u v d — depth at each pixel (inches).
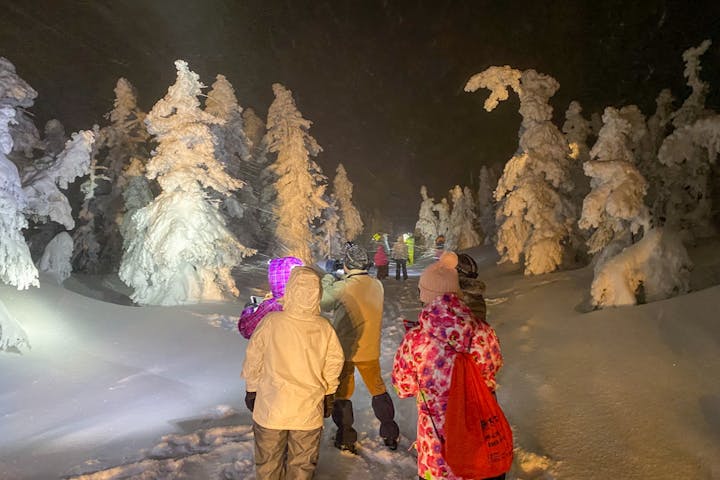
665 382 205.5
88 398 256.2
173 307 470.6
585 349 260.5
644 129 584.1
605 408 196.5
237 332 395.2
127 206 878.4
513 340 314.8
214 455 191.8
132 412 241.4
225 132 917.2
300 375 151.5
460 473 119.6
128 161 962.1
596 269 400.2
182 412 243.4
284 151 930.7
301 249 906.7
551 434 187.2
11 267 331.0
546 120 600.7
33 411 237.0
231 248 556.7
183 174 518.0
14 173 327.9
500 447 121.7
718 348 220.4
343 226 1327.5
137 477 175.2
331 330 158.2
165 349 343.9
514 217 663.1
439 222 1491.1
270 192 982.4
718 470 150.7
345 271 207.9
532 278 554.3
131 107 975.6
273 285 199.0
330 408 167.0
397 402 252.2
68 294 426.3
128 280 543.8
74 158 389.7
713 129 345.7
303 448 153.6
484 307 148.7
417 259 1391.5
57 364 293.4
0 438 209.2
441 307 131.7
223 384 283.4
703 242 506.6
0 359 286.0
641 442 171.3
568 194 661.3
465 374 124.3
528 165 595.8
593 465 164.2
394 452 193.2
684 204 559.8
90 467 185.3
